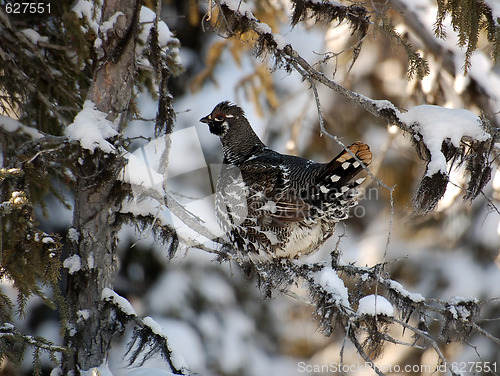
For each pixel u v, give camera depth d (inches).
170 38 371.9
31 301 494.6
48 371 480.7
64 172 353.7
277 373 610.9
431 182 256.5
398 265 599.5
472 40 274.2
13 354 264.2
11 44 346.6
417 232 604.7
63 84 362.9
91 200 284.4
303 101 644.1
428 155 264.2
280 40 281.1
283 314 642.2
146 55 367.2
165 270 593.6
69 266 288.8
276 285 306.8
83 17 337.1
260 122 636.1
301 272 297.9
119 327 287.3
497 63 279.4
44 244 261.1
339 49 562.6
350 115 625.9
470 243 578.9
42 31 359.3
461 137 266.4
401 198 612.4
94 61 294.4
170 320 575.2
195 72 640.4
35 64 354.9
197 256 602.5
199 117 607.8
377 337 250.2
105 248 291.7
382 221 620.4
